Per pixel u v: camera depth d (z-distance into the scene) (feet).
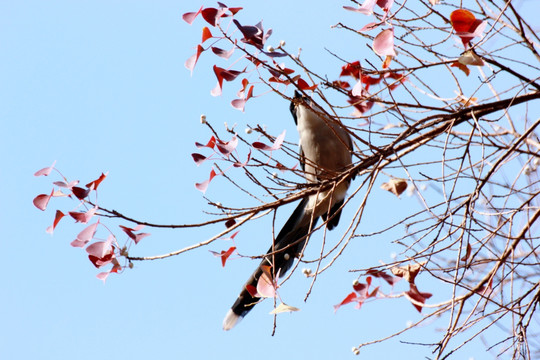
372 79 26.66
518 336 23.73
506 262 24.17
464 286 23.73
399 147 25.07
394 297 27.12
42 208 24.38
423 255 22.52
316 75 23.04
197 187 24.61
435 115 23.58
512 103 24.54
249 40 21.68
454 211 22.50
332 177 25.95
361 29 21.61
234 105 23.21
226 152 23.65
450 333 23.35
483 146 21.65
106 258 24.93
